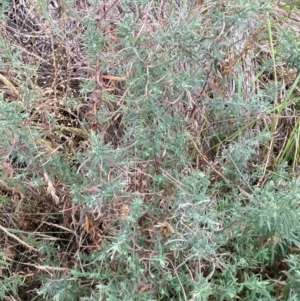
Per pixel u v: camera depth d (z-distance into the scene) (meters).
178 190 1.75
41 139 1.81
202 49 1.77
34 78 2.16
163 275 1.68
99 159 1.52
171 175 1.81
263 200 1.68
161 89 1.76
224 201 1.89
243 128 2.14
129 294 1.59
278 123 2.42
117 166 1.56
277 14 2.49
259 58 2.55
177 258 1.73
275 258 1.87
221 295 1.68
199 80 1.83
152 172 1.82
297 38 2.47
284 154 2.33
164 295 1.73
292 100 2.31
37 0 2.10
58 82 2.14
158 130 1.73
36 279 1.88
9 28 2.30
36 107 1.83
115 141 1.95
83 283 1.80
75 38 2.06
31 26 2.39
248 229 1.76
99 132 1.85
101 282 1.70
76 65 2.07
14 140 1.62
